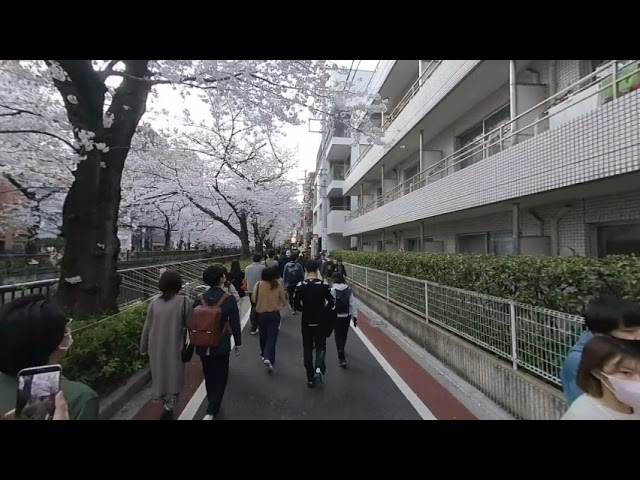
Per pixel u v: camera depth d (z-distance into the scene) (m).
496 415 3.43
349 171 23.34
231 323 3.56
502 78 8.00
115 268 5.06
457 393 4.01
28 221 13.18
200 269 12.84
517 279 3.92
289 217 29.12
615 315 1.88
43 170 9.10
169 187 14.93
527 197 6.02
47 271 11.35
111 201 4.94
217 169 17.02
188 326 3.35
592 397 1.71
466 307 4.72
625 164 4.02
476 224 9.62
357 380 4.45
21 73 5.04
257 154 18.62
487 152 8.60
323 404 3.70
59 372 1.28
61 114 6.34
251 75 5.98
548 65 7.10
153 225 25.06
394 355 5.58
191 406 3.65
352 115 7.61
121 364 3.77
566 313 3.09
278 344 6.32
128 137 5.12
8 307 1.47
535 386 3.11
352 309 5.16
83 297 4.59
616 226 5.75
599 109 4.38
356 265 13.26
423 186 10.63
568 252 6.44
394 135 12.95
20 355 1.38
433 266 6.43
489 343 4.12
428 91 9.94
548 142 5.28
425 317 6.16
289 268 9.31
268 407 3.63
